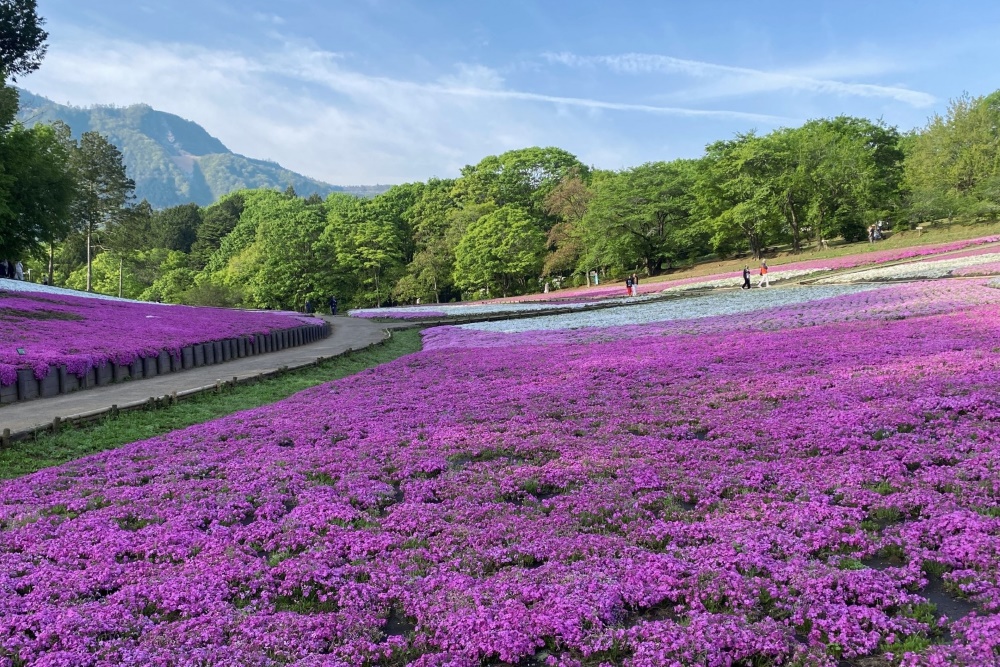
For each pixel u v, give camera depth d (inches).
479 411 515.5
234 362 970.1
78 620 209.2
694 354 709.3
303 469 378.9
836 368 553.9
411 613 216.5
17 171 1614.2
